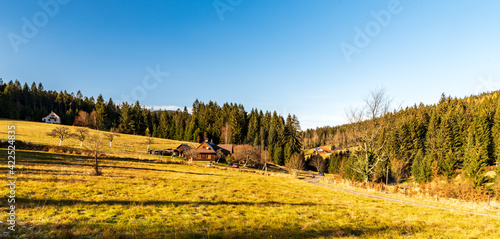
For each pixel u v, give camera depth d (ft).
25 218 29.30
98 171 74.28
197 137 363.76
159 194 53.11
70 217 31.22
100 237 25.48
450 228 38.32
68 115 367.04
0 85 394.93
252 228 32.86
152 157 180.45
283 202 55.83
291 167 259.39
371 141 102.63
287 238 29.58
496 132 199.31
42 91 435.94
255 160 232.32
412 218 44.45
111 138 209.87
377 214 47.62
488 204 72.74
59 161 93.61
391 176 200.95
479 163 165.17
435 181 159.02
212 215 39.58
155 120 439.63
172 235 27.58
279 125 395.14
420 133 258.37
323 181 129.90
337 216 43.88
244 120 418.72
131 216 34.76
